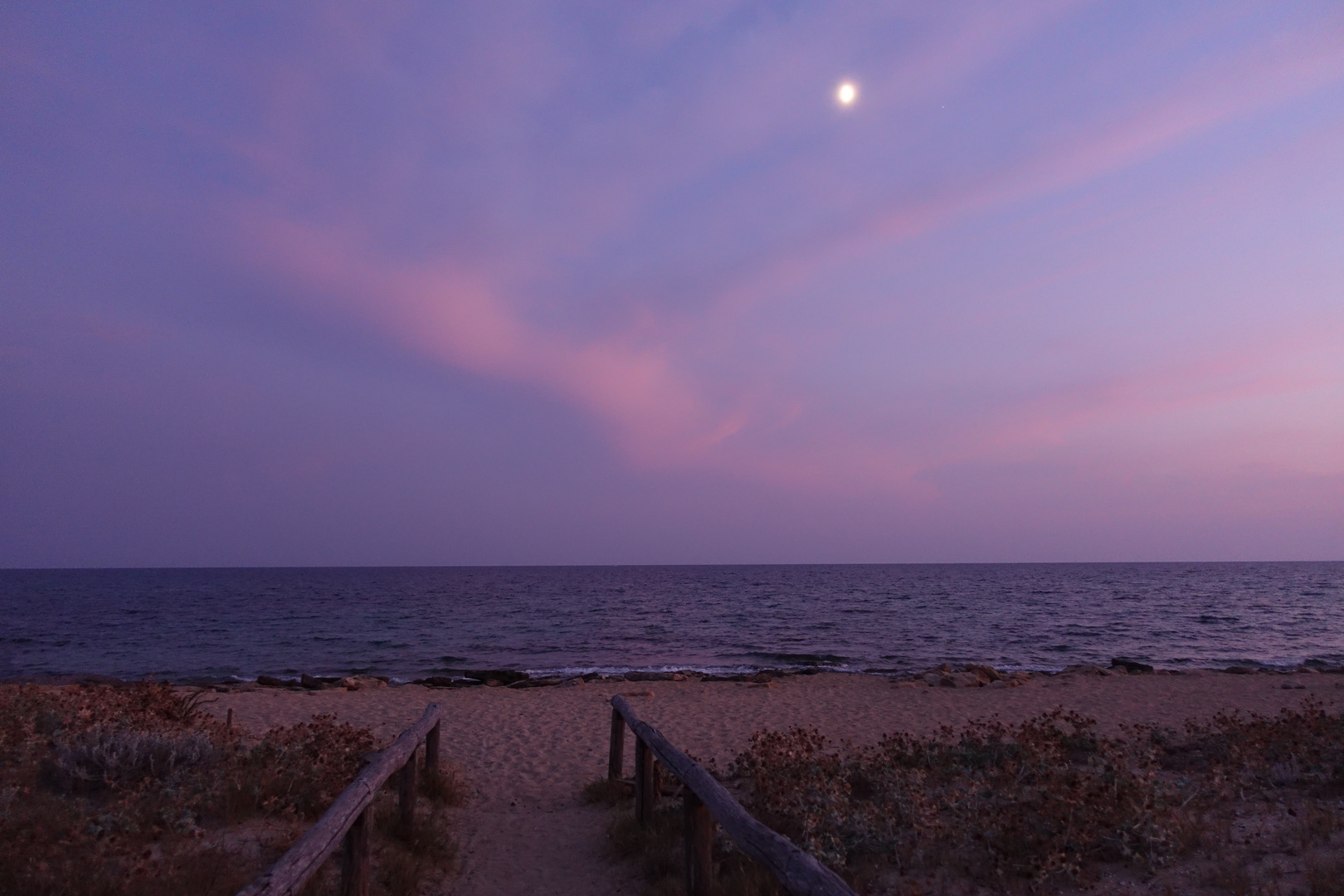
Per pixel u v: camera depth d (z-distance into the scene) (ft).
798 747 24.12
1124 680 60.34
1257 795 19.60
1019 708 47.26
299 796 19.35
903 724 42.14
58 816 15.61
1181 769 23.67
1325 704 47.70
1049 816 16.75
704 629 125.80
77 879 12.92
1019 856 15.69
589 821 23.45
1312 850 15.30
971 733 27.63
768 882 15.19
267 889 8.98
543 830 22.57
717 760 33.14
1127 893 14.33
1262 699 49.88
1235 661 86.84
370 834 14.07
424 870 17.81
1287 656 91.50
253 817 18.28
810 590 267.59
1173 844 15.66
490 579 416.05
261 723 42.24
